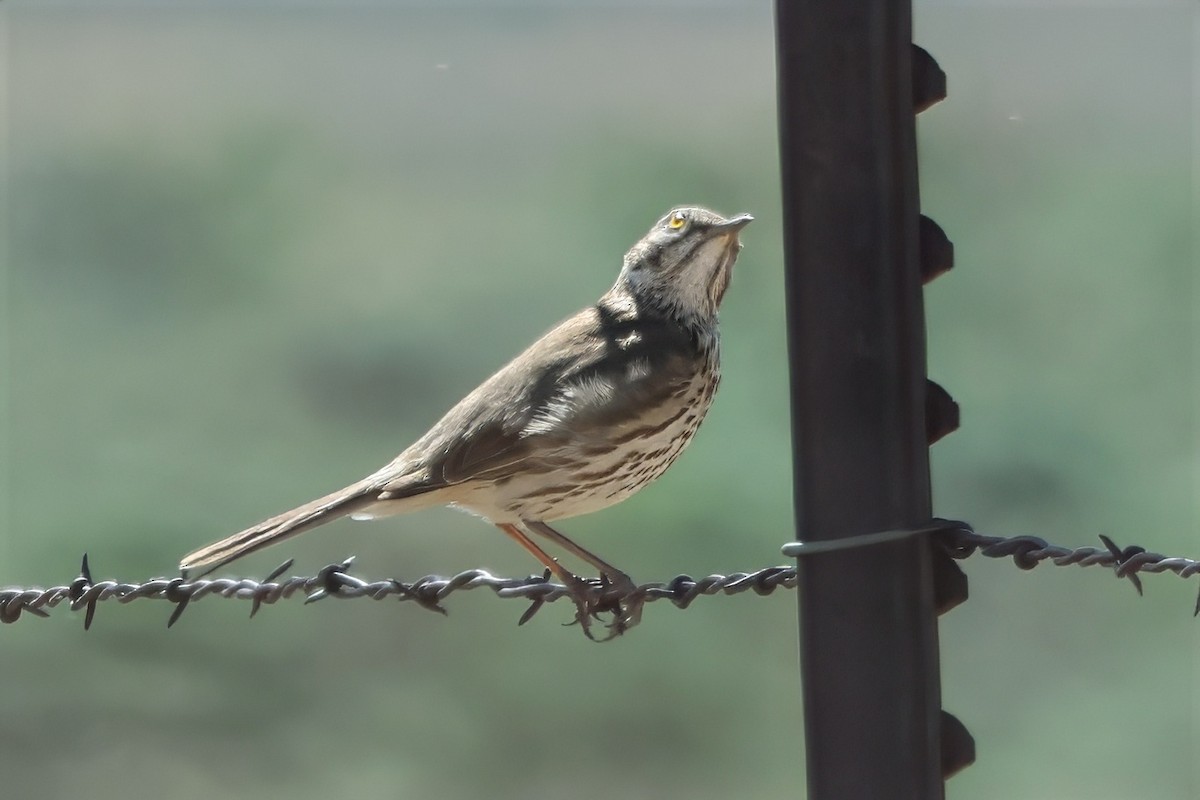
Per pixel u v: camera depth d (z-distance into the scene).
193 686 17.78
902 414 5.30
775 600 17.39
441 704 17.75
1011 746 16.80
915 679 5.30
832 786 5.35
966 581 5.46
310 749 17.70
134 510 19.14
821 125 5.30
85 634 17.84
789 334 5.38
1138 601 17.28
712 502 16.89
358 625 18.28
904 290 5.30
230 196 23.30
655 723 17.30
